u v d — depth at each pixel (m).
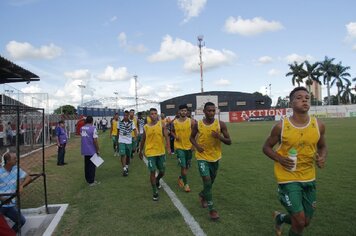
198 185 8.10
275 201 6.37
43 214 6.38
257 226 5.09
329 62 73.75
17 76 12.58
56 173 10.74
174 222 5.41
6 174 5.56
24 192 7.97
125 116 10.04
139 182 8.80
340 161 10.59
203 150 5.77
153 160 6.93
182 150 7.69
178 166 11.22
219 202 6.43
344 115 61.62
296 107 3.74
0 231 4.77
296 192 3.76
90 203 6.80
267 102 83.25
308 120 3.78
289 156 3.74
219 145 5.92
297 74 75.00
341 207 5.84
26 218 6.11
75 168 11.87
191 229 5.05
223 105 83.69
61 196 7.54
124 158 9.90
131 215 5.89
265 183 7.91
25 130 11.36
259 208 5.97
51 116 23.50
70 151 18.23
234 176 8.88
